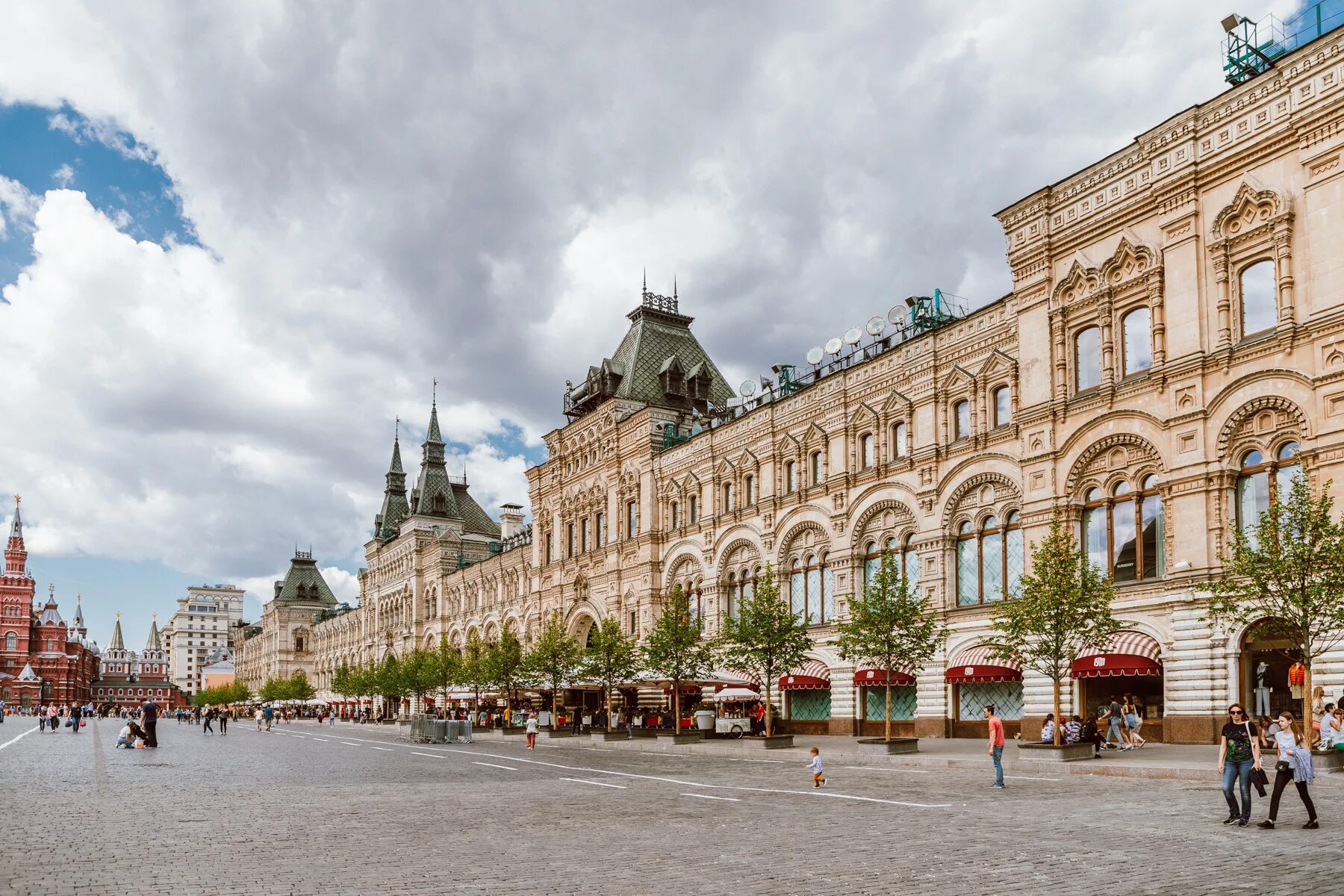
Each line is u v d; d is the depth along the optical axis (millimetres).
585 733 66250
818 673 56562
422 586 124812
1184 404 38938
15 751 53906
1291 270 36000
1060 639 35062
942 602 49625
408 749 57875
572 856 17734
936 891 14391
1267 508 36344
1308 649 28547
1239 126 38094
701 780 33188
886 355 54188
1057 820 21172
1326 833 18734
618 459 78375
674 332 84562
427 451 130750
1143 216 41594
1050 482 44188
